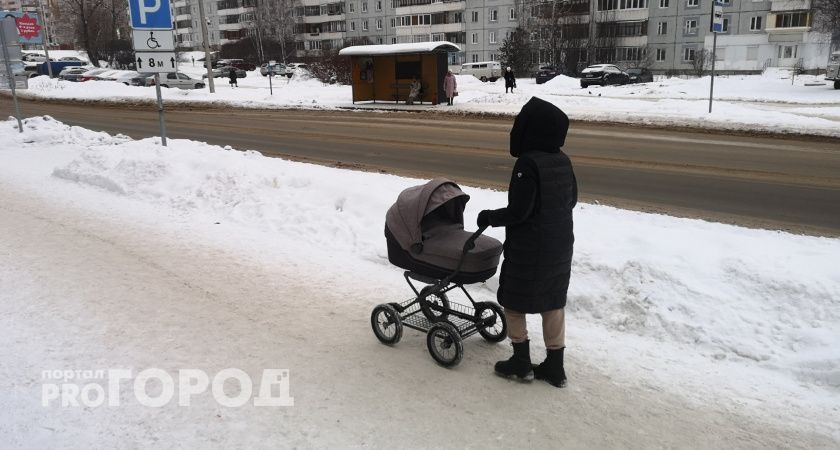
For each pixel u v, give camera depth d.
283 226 7.85
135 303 5.51
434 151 14.68
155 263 6.61
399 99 28.53
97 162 11.16
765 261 5.32
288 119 23.39
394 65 28.30
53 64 66.94
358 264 6.54
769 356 4.32
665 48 66.06
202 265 6.54
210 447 3.46
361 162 13.24
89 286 5.92
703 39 64.19
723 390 4.02
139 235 7.66
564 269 3.94
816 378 4.08
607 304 5.11
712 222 7.94
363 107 27.11
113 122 23.42
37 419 3.73
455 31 78.94
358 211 7.88
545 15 64.94
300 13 97.44
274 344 4.73
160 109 12.02
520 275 3.87
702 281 5.12
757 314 4.70
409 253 4.47
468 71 55.81
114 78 51.38
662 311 4.87
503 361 4.25
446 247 4.29
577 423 3.68
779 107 23.41
